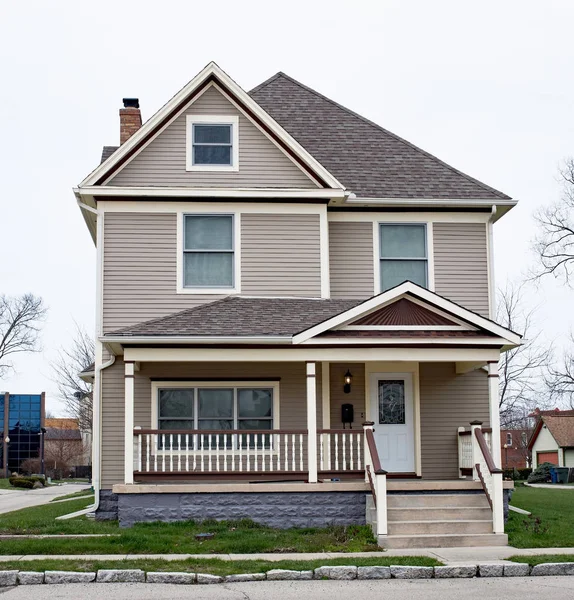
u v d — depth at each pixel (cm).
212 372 1836
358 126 2208
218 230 1897
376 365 1884
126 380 1636
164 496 1595
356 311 1645
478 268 1981
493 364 1678
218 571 1184
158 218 1881
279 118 2216
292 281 1889
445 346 1667
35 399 6147
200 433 1647
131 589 1103
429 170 2059
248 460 1664
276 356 1655
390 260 1970
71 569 1177
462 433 1842
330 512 1602
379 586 1137
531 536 1501
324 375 1853
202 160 1902
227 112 1917
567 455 5441
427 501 1573
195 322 1702
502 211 2011
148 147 1891
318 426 1842
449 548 1424
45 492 3622
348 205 1955
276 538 1456
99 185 1856
